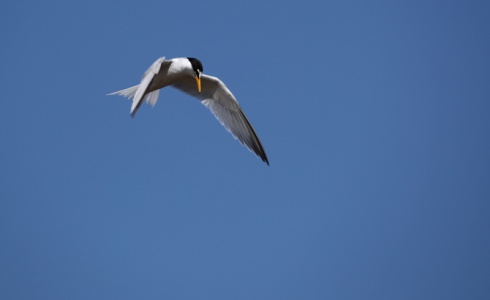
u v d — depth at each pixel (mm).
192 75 12234
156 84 12164
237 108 12930
